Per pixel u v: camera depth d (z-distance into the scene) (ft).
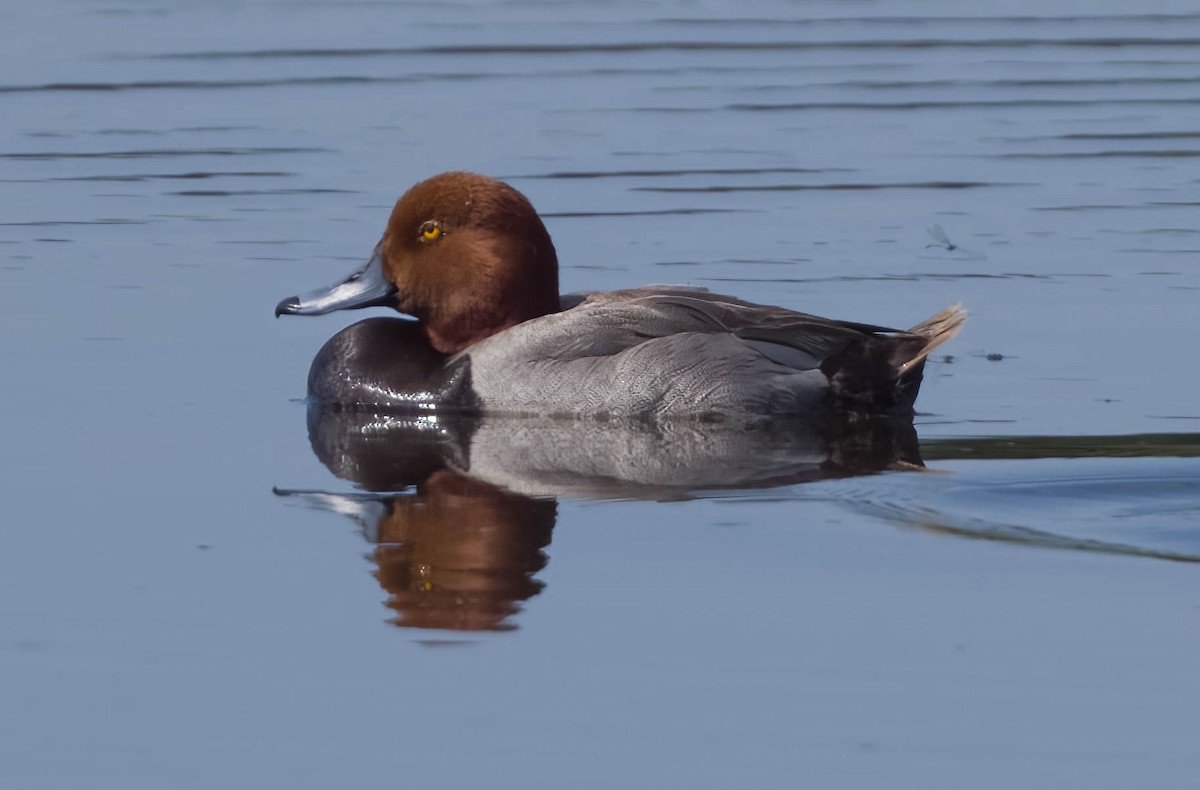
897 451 35.24
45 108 65.26
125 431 36.99
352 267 49.67
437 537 29.89
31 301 46.80
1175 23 82.07
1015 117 66.95
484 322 40.04
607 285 48.44
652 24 80.43
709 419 38.04
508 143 61.67
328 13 80.53
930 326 38.99
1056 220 54.70
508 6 83.82
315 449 35.78
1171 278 49.01
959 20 82.99
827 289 48.42
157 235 52.49
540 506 31.55
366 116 64.49
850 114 66.95
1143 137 64.03
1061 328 45.09
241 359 43.06
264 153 60.29
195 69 70.49
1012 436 36.35
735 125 65.05
